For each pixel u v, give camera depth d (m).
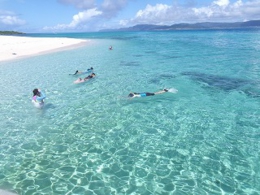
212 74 18.78
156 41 60.91
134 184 6.41
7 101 13.60
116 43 54.78
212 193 6.01
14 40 55.56
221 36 75.75
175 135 9.10
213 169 6.98
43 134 9.46
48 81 18.05
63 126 10.15
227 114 10.95
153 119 10.61
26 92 15.35
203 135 9.04
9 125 10.35
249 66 21.55
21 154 8.00
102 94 14.45
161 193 6.05
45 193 6.09
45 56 31.38
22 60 28.09
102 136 9.18
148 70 21.08
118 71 20.94
